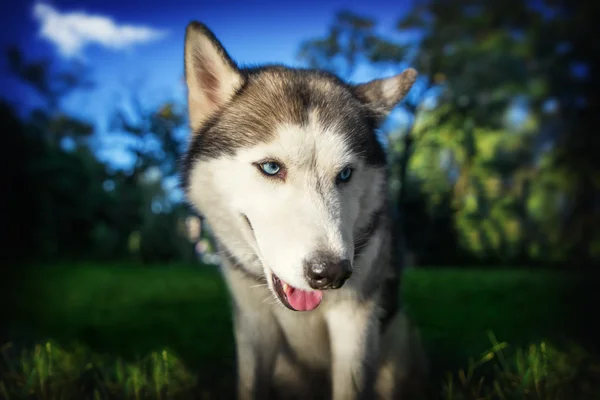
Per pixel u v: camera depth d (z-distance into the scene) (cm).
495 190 455
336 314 47
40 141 427
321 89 48
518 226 425
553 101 409
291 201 41
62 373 58
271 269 40
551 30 409
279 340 53
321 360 52
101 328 96
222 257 50
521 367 56
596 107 371
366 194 46
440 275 220
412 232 389
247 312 51
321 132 43
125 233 448
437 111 411
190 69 49
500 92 412
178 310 120
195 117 50
